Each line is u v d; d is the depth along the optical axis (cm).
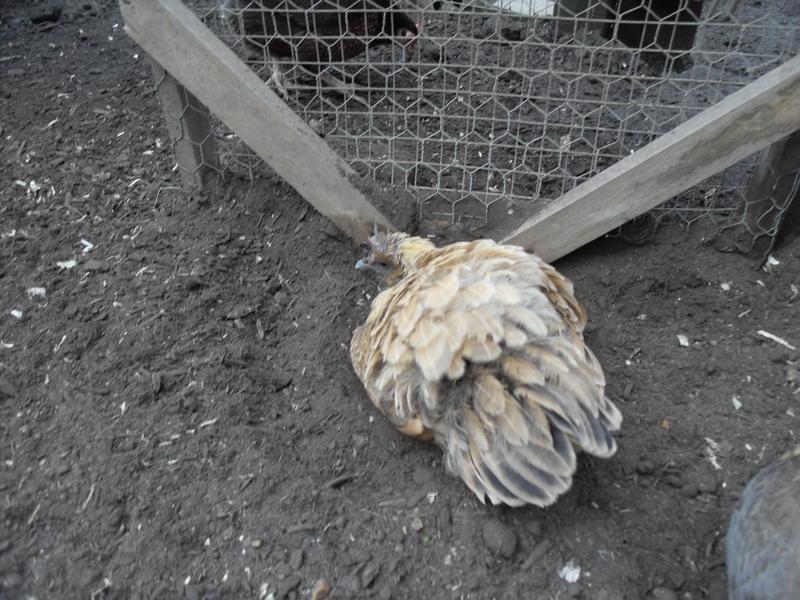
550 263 82
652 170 73
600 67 114
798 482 46
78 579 52
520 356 52
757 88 67
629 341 74
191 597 51
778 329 73
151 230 84
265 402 67
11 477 58
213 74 75
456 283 55
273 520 57
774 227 77
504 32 122
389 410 60
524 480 49
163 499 57
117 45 126
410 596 52
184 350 70
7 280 76
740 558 46
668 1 114
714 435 64
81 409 63
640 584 52
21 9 138
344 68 111
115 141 99
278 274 82
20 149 96
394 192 89
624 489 59
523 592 52
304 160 79
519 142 101
